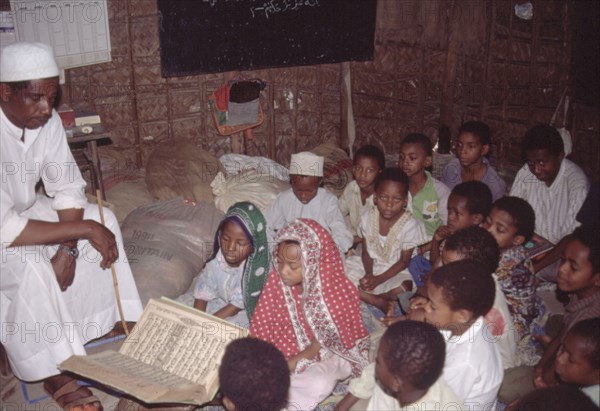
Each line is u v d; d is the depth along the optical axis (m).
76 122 4.16
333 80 5.53
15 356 2.85
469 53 5.39
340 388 3.00
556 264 3.69
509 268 3.18
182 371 2.64
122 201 4.50
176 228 4.04
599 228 2.82
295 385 2.70
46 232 2.88
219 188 4.45
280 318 2.95
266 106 5.43
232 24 4.99
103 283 3.21
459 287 2.45
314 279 2.76
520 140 5.50
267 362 2.19
